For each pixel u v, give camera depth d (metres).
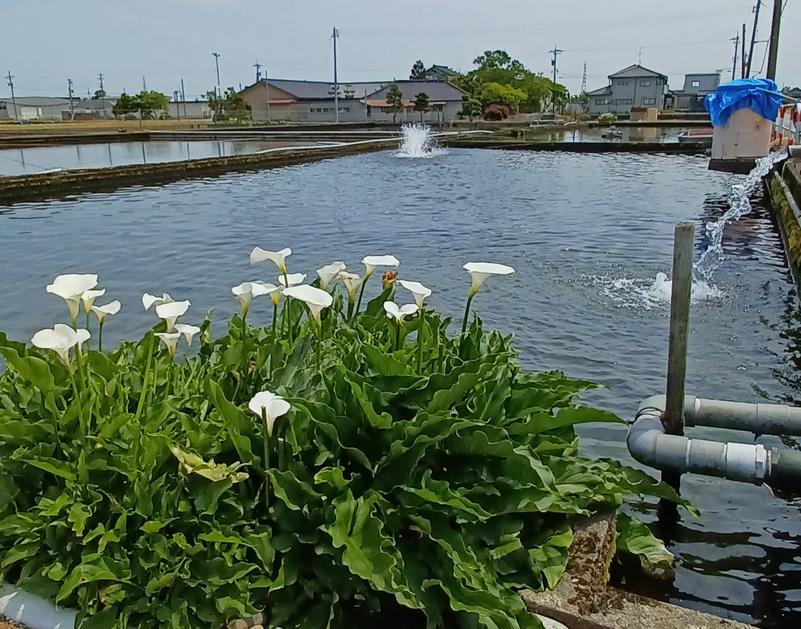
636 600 2.44
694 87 96.44
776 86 20.44
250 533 2.26
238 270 9.55
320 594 2.28
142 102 73.31
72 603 2.23
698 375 5.87
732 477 3.44
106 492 2.28
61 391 2.60
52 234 12.25
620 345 6.56
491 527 2.48
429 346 3.05
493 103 66.44
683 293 3.51
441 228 12.76
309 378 2.70
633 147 29.81
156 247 11.08
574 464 2.91
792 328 7.03
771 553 3.56
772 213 13.92
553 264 9.76
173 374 2.96
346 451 2.43
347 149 29.33
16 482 2.41
